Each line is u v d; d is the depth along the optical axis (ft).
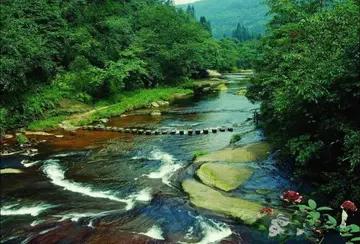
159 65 127.03
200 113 79.15
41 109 73.77
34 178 40.16
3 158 48.37
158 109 87.66
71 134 62.59
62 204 32.76
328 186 27.96
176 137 57.36
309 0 51.96
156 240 24.34
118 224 27.43
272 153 39.37
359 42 26.53
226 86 136.26
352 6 33.42
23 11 86.84
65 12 102.17
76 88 86.22
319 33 32.68
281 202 28.53
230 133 58.59
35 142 56.75
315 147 30.09
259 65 57.77
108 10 125.29
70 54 92.84
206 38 205.16
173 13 152.15
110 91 94.73
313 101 30.30
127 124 69.82
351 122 28.45
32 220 29.66
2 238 26.63
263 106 50.21
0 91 69.00
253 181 33.22
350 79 28.12
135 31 141.08
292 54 36.76
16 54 69.56
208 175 34.88
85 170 42.29
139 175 39.52
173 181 35.78
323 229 12.76
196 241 24.07
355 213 24.53
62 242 25.17
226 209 27.73
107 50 107.45
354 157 23.67
